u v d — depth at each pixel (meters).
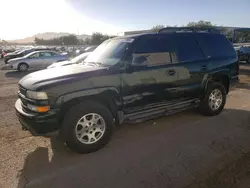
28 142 3.78
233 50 5.29
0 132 4.18
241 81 9.37
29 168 3.01
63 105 3.08
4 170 2.96
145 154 3.31
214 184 2.60
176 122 4.61
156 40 3.97
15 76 12.62
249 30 27.92
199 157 3.20
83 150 3.30
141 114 3.83
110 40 4.47
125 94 3.57
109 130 3.48
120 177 2.77
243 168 2.90
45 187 2.62
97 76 3.29
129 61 3.59
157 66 3.88
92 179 2.74
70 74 3.24
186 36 4.47
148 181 2.68
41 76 3.34
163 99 4.05
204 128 4.28
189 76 4.32
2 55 29.50
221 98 4.98
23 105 3.31
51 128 3.05
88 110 3.23
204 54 4.63
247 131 4.12
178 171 2.87
